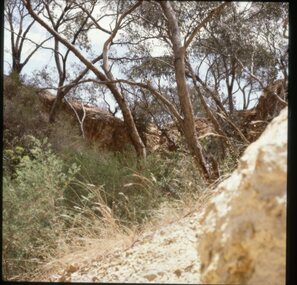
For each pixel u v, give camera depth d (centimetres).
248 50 495
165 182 379
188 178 385
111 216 331
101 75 641
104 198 385
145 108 687
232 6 477
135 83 571
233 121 498
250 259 139
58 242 303
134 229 307
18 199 304
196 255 218
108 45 642
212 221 150
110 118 780
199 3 478
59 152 502
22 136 530
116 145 771
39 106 623
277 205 137
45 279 257
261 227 137
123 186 383
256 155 149
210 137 468
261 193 140
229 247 140
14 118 563
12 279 273
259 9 480
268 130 157
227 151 406
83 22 759
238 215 143
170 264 213
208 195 316
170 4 486
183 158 432
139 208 349
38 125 589
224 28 499
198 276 194
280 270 136
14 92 598
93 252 286
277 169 138
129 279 204
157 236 269
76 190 383
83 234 327
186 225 268
